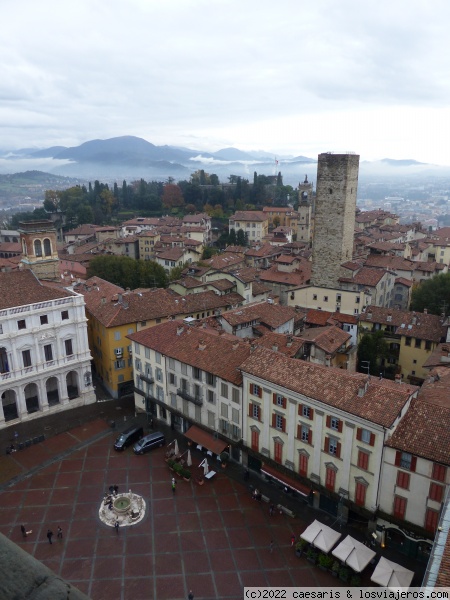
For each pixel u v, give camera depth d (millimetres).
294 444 62000
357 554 51281
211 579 52031
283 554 55469
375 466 53906
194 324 87375
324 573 52938
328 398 57031
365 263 142625
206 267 148875
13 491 66188
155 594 50156
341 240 119125
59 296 86062
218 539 57562
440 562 29578
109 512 61688
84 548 56250
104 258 153125
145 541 57250
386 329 101562
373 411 53562
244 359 70375
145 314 95188
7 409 84688
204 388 73188
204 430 74688
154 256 194125
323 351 78188
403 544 54594
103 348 94375
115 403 91562
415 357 96188
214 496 65000
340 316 107375
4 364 80938
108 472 70125
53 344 85500
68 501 64188
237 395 68250
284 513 61531
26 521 60625
